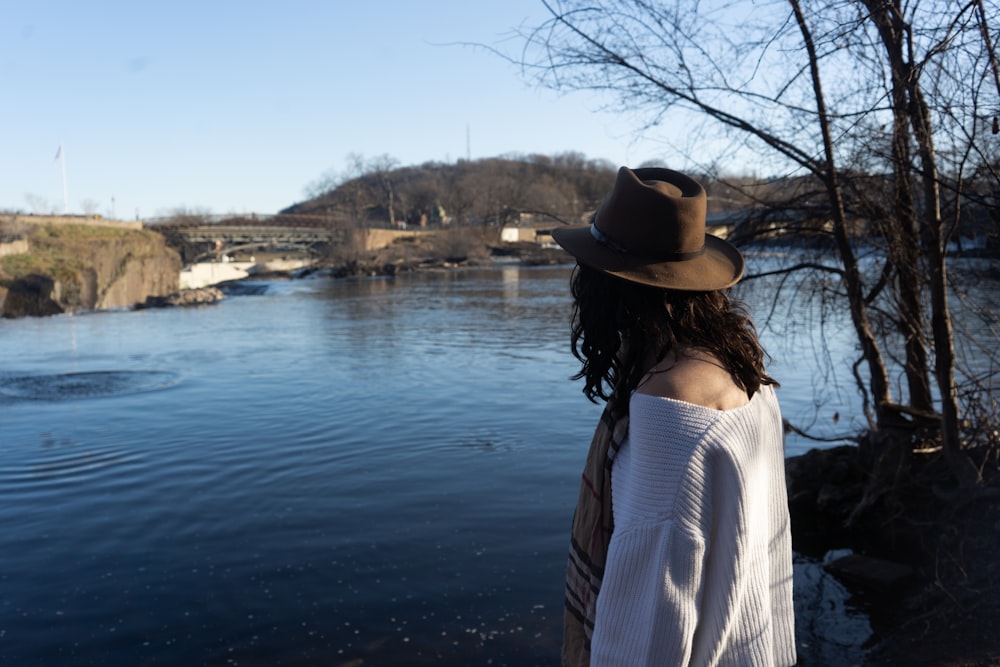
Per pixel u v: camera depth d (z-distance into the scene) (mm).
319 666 3971
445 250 69062
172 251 57312
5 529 6109
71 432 9555
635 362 1290
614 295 1324
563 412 10305
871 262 5855
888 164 4984
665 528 1108
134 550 5625
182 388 12805
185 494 7000
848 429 8523
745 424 1174
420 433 9250
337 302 34719
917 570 4840
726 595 1118
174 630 4395
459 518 6199
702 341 1247
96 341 20734
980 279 5055
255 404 11289
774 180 5562
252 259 85375
